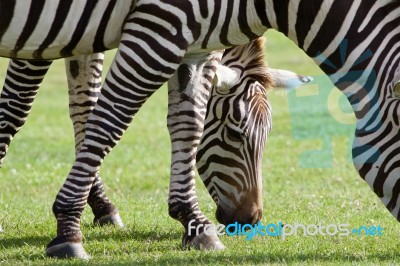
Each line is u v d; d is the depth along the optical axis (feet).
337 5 56.29
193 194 64.49
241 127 66.64
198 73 63.10
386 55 55.42
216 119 67.36
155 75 57.77
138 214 78.74
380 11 55.83
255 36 60.08
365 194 90.07
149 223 74.28
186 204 64.03
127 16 57.93
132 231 70.90
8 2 56.03
